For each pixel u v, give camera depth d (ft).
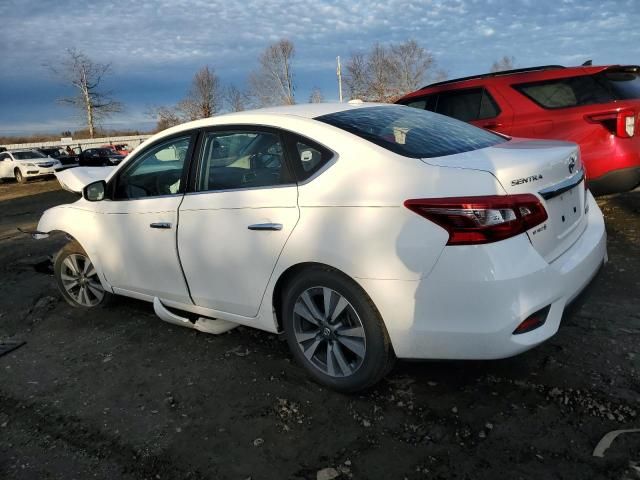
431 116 11.23
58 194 54.03
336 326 9.00
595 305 11.79
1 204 49.29
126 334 12.85
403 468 7.39
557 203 8.56
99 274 13.56
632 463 7.07
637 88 17.92
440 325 7.85
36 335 13.35
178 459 8.04
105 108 199.62
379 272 8.08
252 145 10.00
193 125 11.21
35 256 21.86
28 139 206.39
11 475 7.97
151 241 11.60
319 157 9.08
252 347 11.52
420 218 7.77
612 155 16.92
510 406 8.52
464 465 7.34
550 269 7.86
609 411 8.16
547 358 9.79
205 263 10.55
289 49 150.10
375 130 9.40
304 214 8.87
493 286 7.45
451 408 8.62
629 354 9.68
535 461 7.29
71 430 9.04
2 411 9.84
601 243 9.57
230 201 9.98
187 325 11.73
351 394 9.29
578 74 18.04
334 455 7.80
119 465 8.03
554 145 9.67
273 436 8.37
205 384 10.14
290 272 9.45
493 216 7.48
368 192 8.28
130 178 12.41
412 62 132.98
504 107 19.16
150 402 9.70
